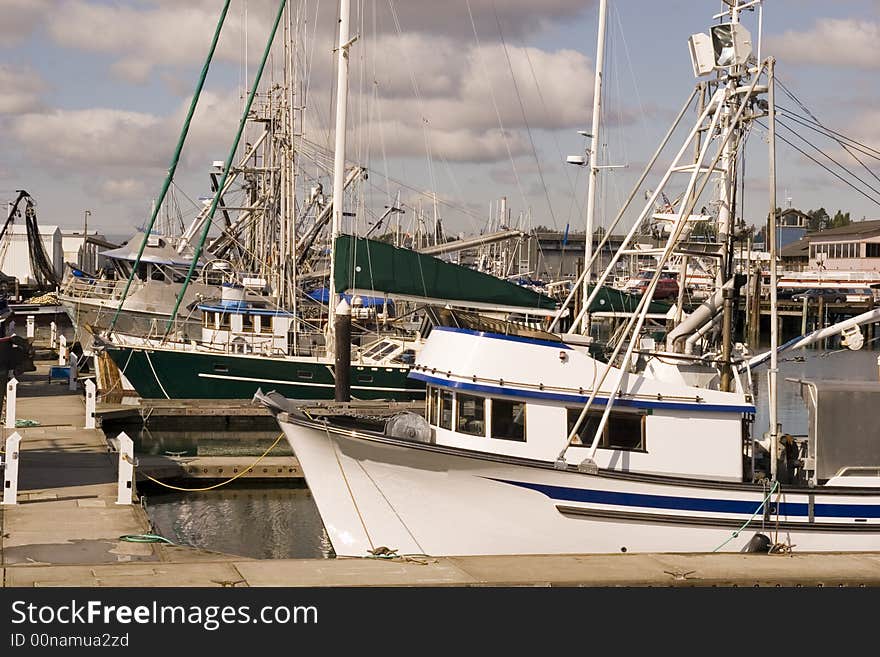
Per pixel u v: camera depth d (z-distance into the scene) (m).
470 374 15.73
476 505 15.15
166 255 42.97
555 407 15.63
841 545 15.72
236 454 29.25
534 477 15.02
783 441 17.22
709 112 16.36
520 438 15.63
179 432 33.06
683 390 15.83
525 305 25.20
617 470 15.45
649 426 15.73
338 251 25.34
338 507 15.54
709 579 13.41
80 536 15.73
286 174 43.78
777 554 14.89
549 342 15.74
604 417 15.39
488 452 15.09
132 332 41.03
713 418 15.86
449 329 16.23
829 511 15.66
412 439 15.26
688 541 15.43
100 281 44.31
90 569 13.34
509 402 15.68
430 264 25.25
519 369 15.62
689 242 16.48
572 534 15.21
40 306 60.72
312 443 15.41
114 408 32.62
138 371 34.56
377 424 17.03
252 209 45.56
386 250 25.34
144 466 24.33
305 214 49.97
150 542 15.41
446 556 14.44
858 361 54.91
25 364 22.34
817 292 72.50
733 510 15.46
